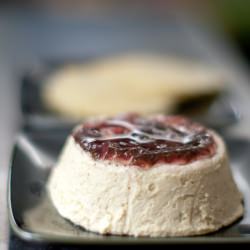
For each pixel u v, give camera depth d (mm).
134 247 274
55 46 628
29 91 465
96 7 890
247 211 314
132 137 307
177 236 289
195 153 299
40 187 323
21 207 302
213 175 300
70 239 271
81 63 551
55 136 353
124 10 830
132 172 292
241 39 789
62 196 308
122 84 474
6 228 314
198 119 408
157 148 299
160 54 607
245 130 434
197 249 278
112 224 290
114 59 554
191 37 696
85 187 299
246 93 515
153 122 328
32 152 344
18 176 321
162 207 291
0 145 409
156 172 292
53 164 341
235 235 293
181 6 905
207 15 805
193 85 466
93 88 467
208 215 296
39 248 293
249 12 787
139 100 451
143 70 507
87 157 301
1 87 515
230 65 595
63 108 441
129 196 292
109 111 439
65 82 479
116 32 694
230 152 356
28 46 626
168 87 464
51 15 772
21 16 751
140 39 673
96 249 281
